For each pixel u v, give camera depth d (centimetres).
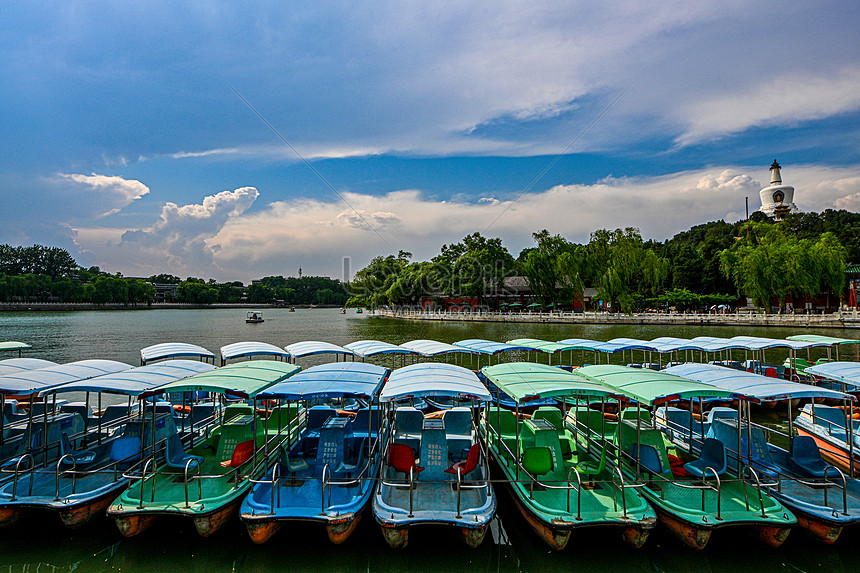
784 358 2955
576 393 927
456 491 940
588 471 973
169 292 15112
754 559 823
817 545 834
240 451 926
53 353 3472
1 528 873
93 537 873
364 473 979
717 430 1119
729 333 4397
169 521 912
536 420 1112
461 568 818
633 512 814
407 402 1644
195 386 909
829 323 4462
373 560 827
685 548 828
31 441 1020
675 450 1163
